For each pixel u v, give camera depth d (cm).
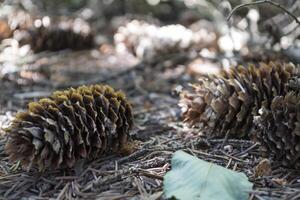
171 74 72
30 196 43
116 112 46
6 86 67
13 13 85
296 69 49
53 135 43
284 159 44
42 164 43
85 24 91
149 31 86
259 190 42
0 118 56
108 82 69
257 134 45
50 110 44
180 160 43
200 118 50
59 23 85
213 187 41
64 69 74
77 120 44
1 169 46
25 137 43
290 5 76
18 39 80
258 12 82
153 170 45
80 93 46
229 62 67
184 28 90
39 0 99
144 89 67
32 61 75
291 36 75
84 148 44
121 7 110
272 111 44
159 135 52
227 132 49
